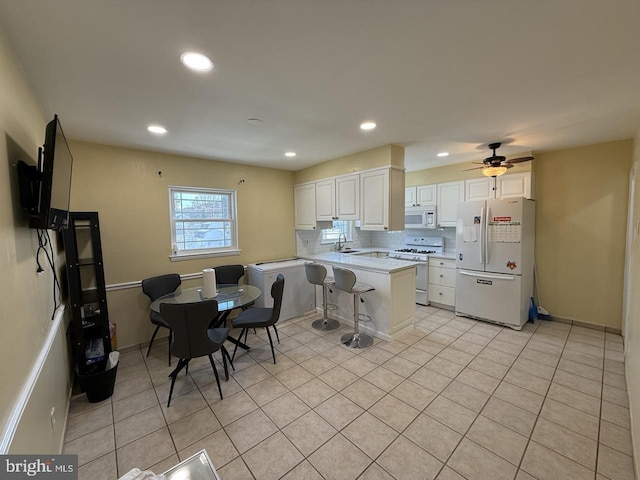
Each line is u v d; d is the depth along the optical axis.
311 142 3.13
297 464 1.67
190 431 1.95
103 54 1.45
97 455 1.75
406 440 1.83
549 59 1.56
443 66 1.63
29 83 1.69
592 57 1.54
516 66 1.63
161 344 3.36
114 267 3.11
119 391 2.42
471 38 1.37
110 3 1.10
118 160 3.11
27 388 1.21
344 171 3.83
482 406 2.14
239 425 1.99
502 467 1.62
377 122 2.54
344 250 5.39
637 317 2.05
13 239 1.23
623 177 3.25
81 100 1.96
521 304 3.49
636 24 1.26
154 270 3.38
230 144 3.14
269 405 2.20
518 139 3.14
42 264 1.72
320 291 4.34
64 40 1.33
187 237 3.72
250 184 4.25
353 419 2.03
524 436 1.84
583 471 1.59
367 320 3.51
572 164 3.57
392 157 3.28
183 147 3.22
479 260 3.78
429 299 4.61
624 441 1.79
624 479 1.54
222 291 3.15
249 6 1.13
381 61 1.57
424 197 4.88
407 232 5.47
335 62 1.57
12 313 1.15
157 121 2.39
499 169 3.26
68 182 1.83
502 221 3.56
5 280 1.10
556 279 3.78
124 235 3.16
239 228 4.14
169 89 1.85
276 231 4.57
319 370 2.69
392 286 3.30
